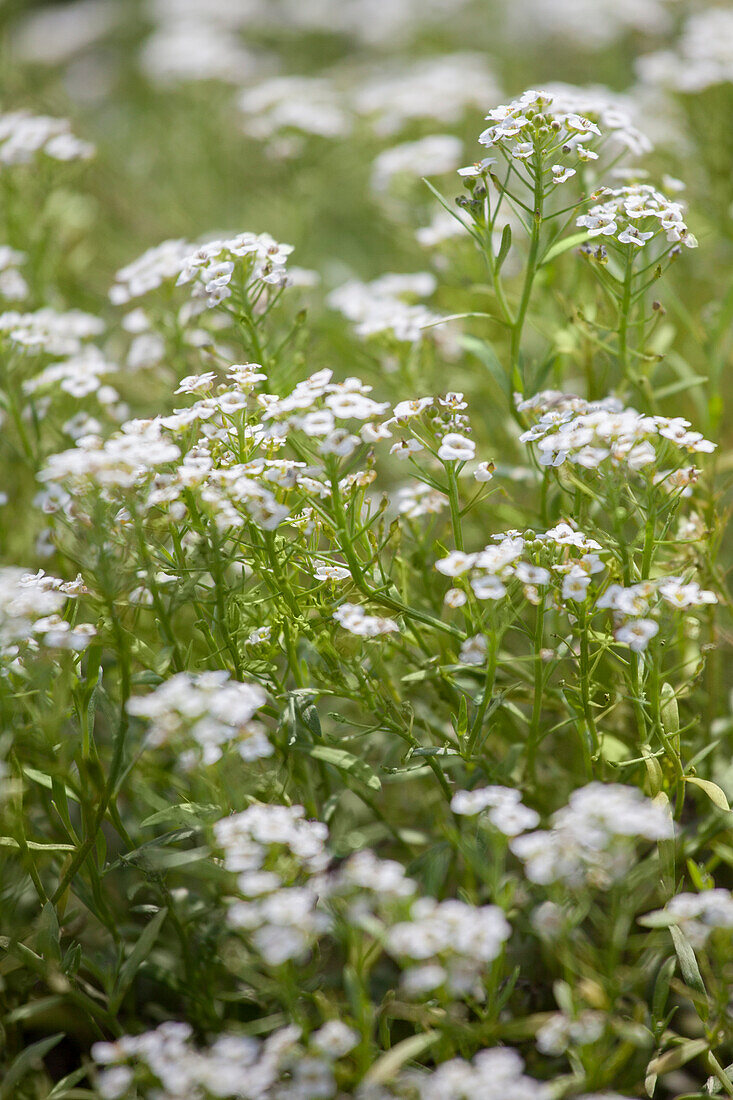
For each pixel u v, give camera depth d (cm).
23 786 307
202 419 293
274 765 324
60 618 281
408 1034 301
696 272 514
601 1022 233
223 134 736
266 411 298
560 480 325
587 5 714
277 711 306
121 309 545
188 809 269
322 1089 221
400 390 419
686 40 540
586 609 280
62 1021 305
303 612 293
